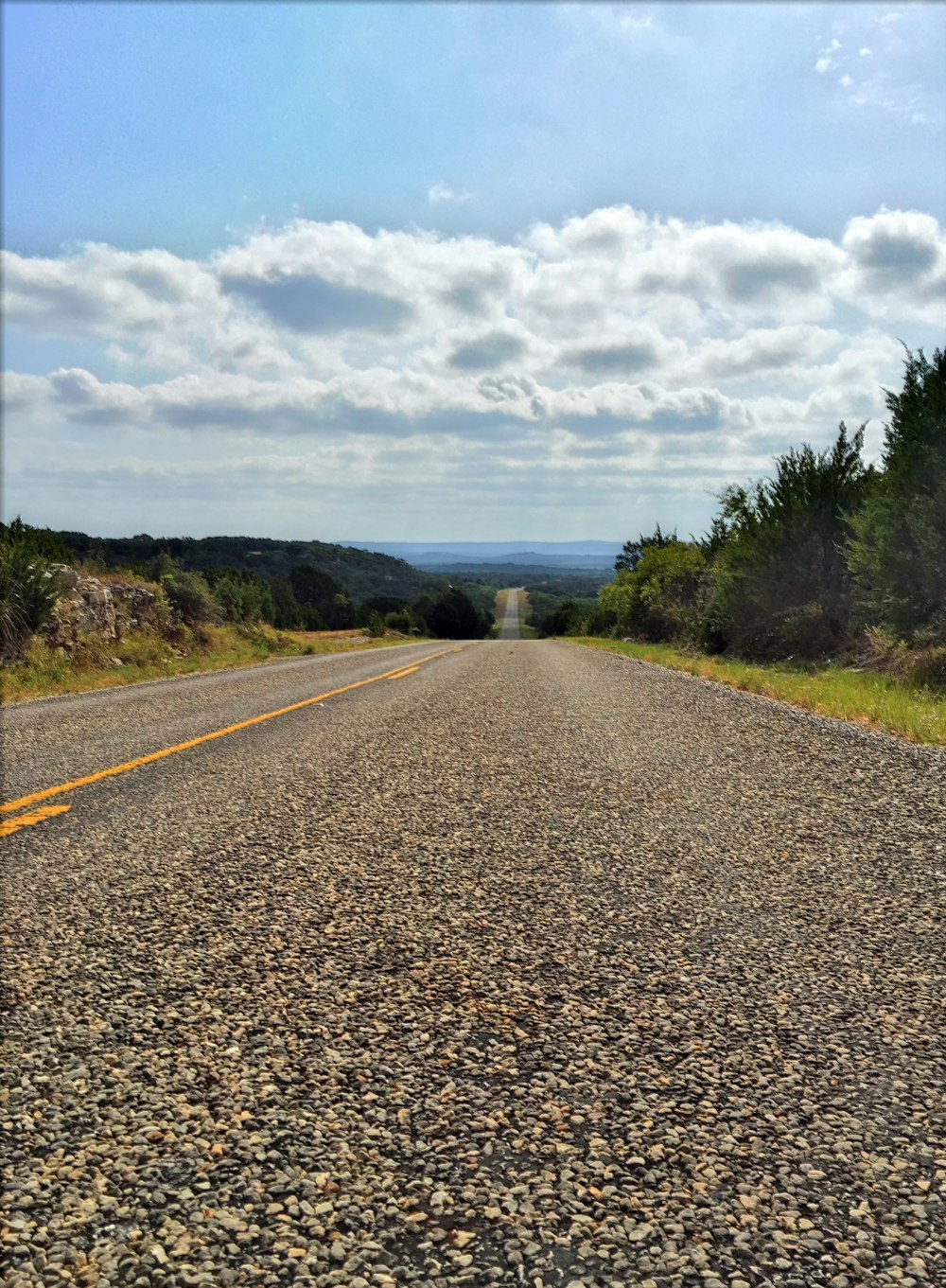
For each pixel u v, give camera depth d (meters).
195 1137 2.07
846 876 4.01
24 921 3.55
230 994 2.87
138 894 3.87
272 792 5.91
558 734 8.38
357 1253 1.69
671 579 28.00
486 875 4.11
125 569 25.88
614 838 4.73
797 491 17.33
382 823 5.08
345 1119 2.15
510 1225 1.77
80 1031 2.61
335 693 13.05
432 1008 2.76
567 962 3.12
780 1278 1.62
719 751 7.25
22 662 16.14
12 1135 2.09
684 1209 1.81
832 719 8.89
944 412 11.83
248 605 32.91
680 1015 2.70
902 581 12.48
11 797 5.87
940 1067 2.37
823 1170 1.93
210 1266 1.66
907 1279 1.61
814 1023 2.63
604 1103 2.21
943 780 5.86
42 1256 1.69
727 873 4.11
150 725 9.52
